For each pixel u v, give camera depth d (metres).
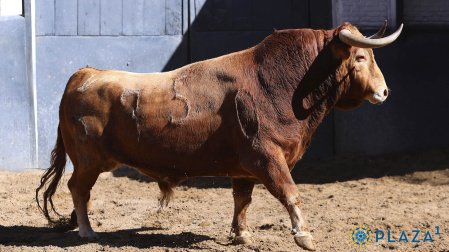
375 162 10.49
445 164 9.88
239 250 5.41
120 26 10.59
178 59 10.86
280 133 5.15
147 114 5.42
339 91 5.43
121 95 5.57
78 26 10.39
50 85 10.22
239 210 5.73
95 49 10.47
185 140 5.32
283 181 5.05
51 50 10.23
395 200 7.77
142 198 8.37
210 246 5.59
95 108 5.65
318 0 11.20
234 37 11.01
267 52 5.39
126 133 5.50
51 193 6.23
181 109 5.34
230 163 5.33
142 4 10.68
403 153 10.86
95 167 5.73
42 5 10.16
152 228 6.44
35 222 6.73
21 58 9.92
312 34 5.41
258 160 5.10
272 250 5.41
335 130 11.35
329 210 7.26
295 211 4.99
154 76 5.68
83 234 5.76
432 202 7.61
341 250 5.39
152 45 10.73
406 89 11.01
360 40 5.03
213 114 5.28
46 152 10.20
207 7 10.90
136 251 5.30
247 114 5.17
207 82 5.40
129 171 10.41
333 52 5.34
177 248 5.45
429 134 11.08
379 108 11.02
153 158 5.47
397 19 10.90
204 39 10.89
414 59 10.99
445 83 11.08
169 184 5.72
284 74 5.28
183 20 10.88
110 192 8.80
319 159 11.21
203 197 8.36
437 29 11.05
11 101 9.90
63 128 5.97
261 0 11.08
